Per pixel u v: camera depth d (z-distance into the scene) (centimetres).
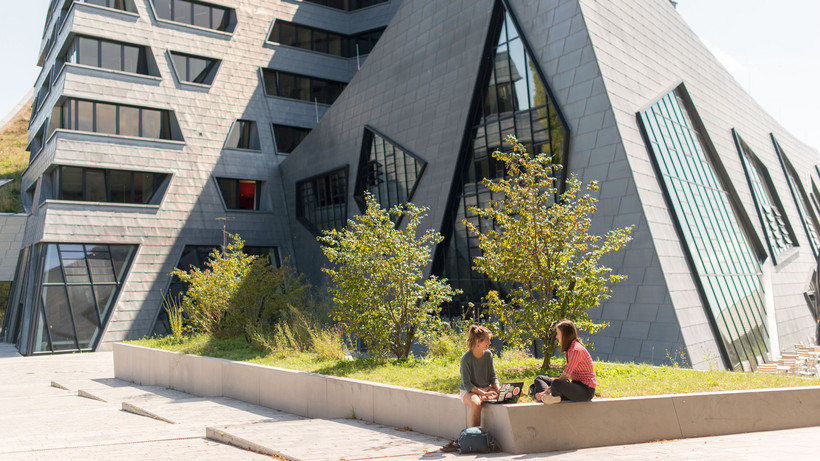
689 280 1975
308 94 4428
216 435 902
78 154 3397
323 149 3703
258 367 1462
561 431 755
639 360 1841
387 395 1003
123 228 3450
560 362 1216
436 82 2914
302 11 4450
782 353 2173
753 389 902
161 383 1977
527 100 2461
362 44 4675
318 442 798
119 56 3684
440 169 2809
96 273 3356
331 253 1454
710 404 847
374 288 1432
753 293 2381
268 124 4153
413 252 1468
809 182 4447
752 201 2931
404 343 1620
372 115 3309
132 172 3591
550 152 2342
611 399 793
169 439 906
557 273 1100
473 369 802
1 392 2002
